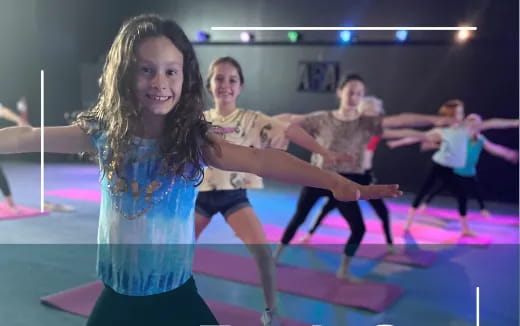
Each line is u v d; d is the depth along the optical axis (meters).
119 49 1.48
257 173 1.53
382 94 7.64
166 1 8.86
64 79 9.38
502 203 6.98
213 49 8.64
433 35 7.28
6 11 9.22
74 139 1.61
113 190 1.56
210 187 2.98
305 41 8.06
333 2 7.82
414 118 7.33
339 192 1.42
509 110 7.00
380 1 7.55
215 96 3.13
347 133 3.88
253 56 8.41
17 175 8.08
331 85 7.96
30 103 9.38
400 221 5.82
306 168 1.49
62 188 7.11
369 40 7.66
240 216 2.98
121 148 1.52
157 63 1.44
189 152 1.52
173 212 1.57
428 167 7.42
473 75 7.13
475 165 6.45
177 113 1.52
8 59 9.30
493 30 6.98
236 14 8.44
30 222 5.28
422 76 7.40
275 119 3.21
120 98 1.49
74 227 5.12
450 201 7.01
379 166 7.68
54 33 9.29
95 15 9.25
